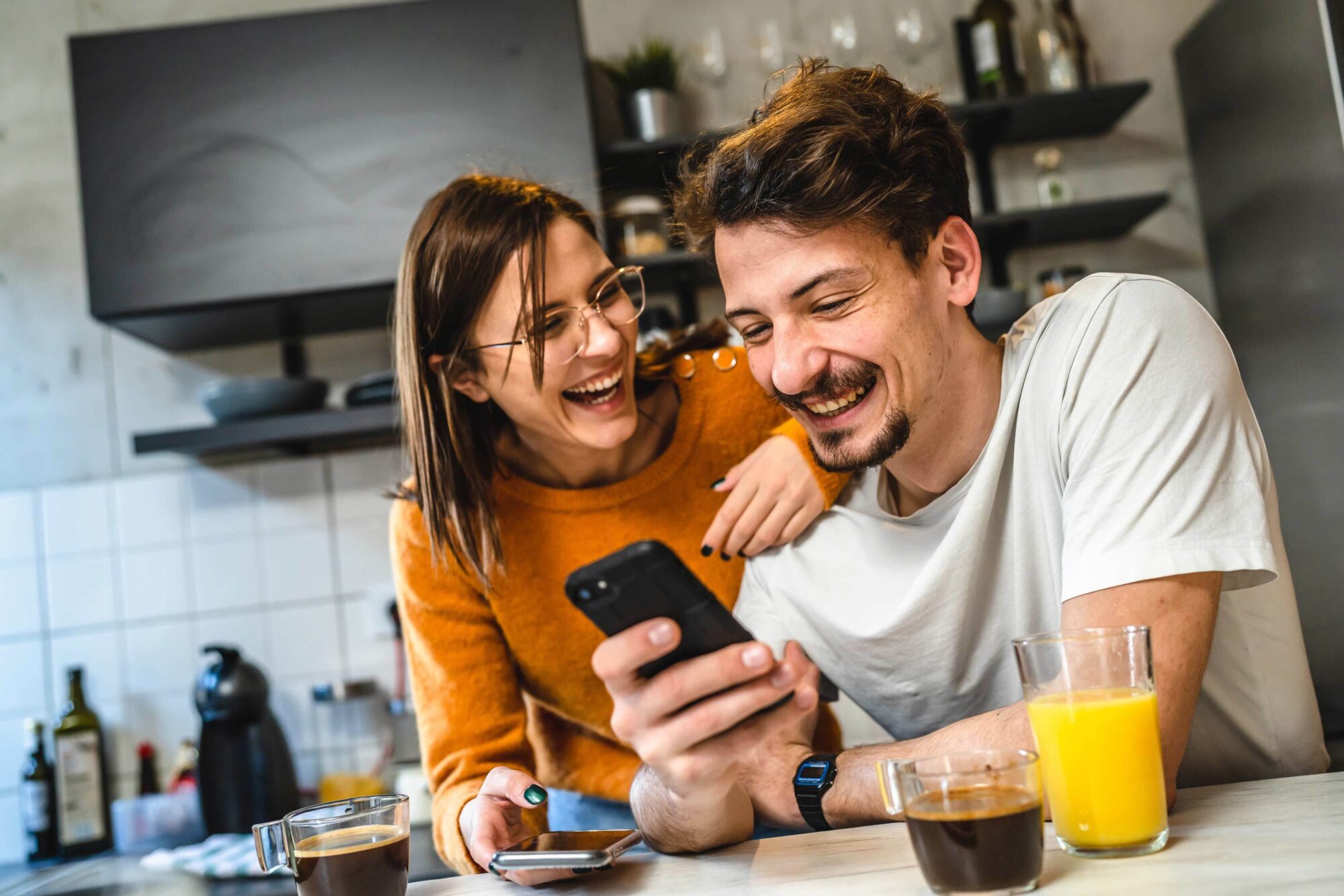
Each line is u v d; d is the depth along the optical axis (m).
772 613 1.30
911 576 1.17
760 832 1.29
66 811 2.54
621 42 2.86
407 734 2.64
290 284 2.43
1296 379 2.33
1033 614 1.11
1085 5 2.85
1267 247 2.43
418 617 1.45
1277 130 2.32
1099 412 0.97
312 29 2.47
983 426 1.10
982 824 0.71
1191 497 0.92
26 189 2.90
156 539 2.79
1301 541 2.35
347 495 2.80
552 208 1.29
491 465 1.42
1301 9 2.16
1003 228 2.64
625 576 0.71
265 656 2.76
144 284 2.44
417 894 0.92
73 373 2.85
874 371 1.00
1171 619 0.90
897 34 2.77
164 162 2.45
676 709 0.75
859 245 0.97
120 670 2.76
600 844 0.90
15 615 2.77
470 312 1.27
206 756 2.39
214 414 2.47
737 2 2.86
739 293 1.01
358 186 2.44
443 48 2.45
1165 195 2.52
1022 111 2.62
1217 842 0.78
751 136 0.98
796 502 1.24
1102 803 0.77
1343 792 0.86
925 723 1.23
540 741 1.61
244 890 2.01
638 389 1.44
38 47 2.92
